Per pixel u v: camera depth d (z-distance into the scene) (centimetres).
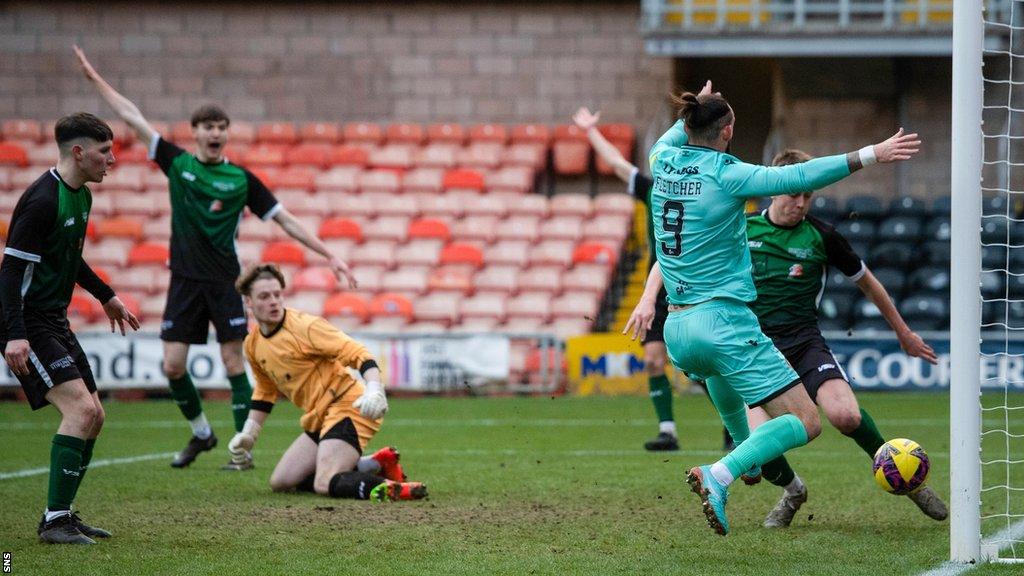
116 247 6725
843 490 2775
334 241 6812
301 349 2655
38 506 2516
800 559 1934
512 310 6412
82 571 1834
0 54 7700
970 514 1911
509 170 7244
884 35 6725
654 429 4359
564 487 2830
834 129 7325
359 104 7712
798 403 1948
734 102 8650
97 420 2125
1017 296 6291
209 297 3219
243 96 7750
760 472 2167
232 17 7725
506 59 7631
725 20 7344
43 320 2084
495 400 5588
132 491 2747
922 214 6656
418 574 1809
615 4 7562
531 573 1817
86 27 7719
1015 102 6825
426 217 6988
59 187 2048
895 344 5612
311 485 2734
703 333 1939
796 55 6875
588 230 6881
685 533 2191
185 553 1978
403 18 7681
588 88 7594
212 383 5647
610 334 5819
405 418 4791
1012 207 6738
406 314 6281
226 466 3166
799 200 2297
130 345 5634
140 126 3266
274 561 1911
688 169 1944
